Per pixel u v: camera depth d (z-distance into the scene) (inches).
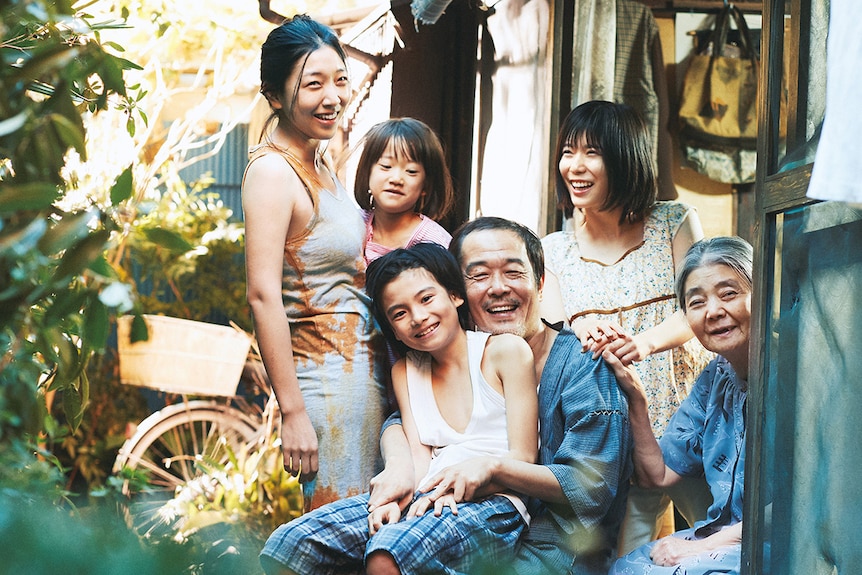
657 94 224.5
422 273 110.6
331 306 122.2
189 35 297.4
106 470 276.4
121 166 269.4
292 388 119.0
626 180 145.2
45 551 18.6
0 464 46.0
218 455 265.7
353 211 127.7
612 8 207.5
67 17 62.2
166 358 257.3
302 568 101.2
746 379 116.0
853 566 79.0
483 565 23.0
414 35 237.8
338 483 119.6
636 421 118.1
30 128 63.4
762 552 91.9
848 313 81.8
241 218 368.8
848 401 80.9
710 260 116.7
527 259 118.8
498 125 221.3
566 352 114.7
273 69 123.7
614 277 150.0
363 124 248.5
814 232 87.4
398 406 117.3
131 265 315.3
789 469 89.7
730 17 236.7
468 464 102.3
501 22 220.8
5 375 65.3
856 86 72.0
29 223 49.7
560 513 106.3
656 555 111.6
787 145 92.1
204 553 22.0
